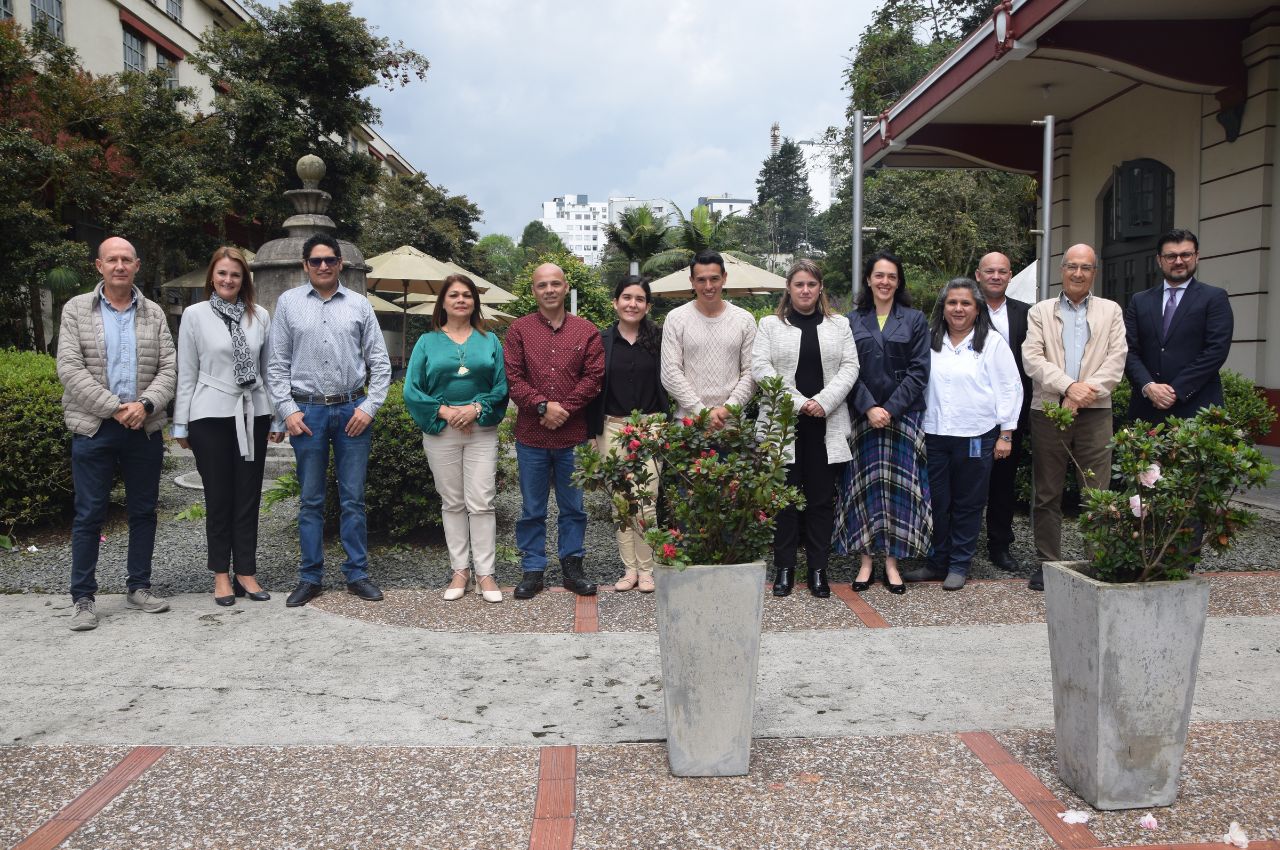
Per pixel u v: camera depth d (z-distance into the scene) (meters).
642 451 2.90
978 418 4.74
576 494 4.84
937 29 22.72
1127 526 2.59
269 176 18.03
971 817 2.50
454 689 3.47
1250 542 5.59
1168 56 8.83
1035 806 2.55
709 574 2.67
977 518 4.81
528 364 4.68
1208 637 3.97
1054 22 7.84
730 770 2.75
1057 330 4.72
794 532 4.78
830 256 24.59
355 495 4.73
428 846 2.38
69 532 6.19
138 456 4.43
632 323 4.87
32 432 5.77
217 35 18.36
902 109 11.10
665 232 31.89
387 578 5.20
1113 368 4.57
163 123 15.62
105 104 14.81
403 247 13.64
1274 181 8.83
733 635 2.69
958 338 4.86
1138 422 2.71
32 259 12.36
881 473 4.76
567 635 4.12
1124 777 2.50
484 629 4.22
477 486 4.68
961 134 12.27
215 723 3.16
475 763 2.85
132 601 4.50
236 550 4.69
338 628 4.23
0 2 14.59
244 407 4.55
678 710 2.71
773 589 4.79
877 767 2.80
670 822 2.48
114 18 18.22
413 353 4.73
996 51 8.56
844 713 3.22
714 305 4.72
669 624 2.69
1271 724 3.06
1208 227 9.62
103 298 4.36
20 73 13.19
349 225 20.42
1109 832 2.41
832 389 4.54
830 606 4.54
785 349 4.61
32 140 12.25
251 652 3.90
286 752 2.93
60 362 4.18
